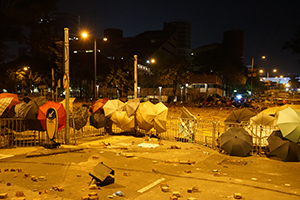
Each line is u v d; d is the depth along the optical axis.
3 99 10.14
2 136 10.53
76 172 6.89
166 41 136.38
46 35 34.66
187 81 54.38
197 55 78.62
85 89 68.88
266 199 5.25
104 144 10.48
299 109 10.48
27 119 9.56
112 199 5.16
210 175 6.76
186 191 5.64
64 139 11.66
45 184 5.95
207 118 22.77
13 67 58.81
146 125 12.05
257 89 111.12
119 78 53.19
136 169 7.23
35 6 32.75
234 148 8.73
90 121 13.35
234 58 77.88
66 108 10.48
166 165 7.65
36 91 75.62
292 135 8.12
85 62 81.56
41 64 69.31
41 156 8.49
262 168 7.48
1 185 5.80
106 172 6.02
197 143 11.20
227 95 83.00
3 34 33.19
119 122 12.56
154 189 5.74
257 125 9.41
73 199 5.11
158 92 70.88
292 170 7.30
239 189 5.79
